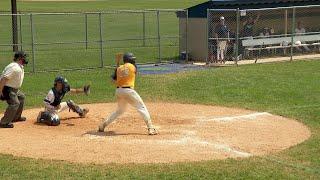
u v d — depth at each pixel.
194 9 41.16
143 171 14.15
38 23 73.12
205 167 14.52
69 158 15.47
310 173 14.24
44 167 14.55
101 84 30.55
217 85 29.33
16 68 19.53
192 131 19.05
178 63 40.16
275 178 13.74
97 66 39.16
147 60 42.06
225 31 39.25
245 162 15.09
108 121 18.77
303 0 44.75
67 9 90.00
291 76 31.98
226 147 16.84
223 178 13.66
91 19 78.12
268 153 16.20
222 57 39.00
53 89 20.41
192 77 31.84
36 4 102.44
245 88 28.33
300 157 15.78
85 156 15.66
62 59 43.38
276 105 24.25
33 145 16.97
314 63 38.00
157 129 19.38
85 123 20.56
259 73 33.16
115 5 99.94
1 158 15.44
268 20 43.16
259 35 42.41
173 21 74.50
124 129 19.39
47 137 18.09
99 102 25.55
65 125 20.16
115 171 14.15
